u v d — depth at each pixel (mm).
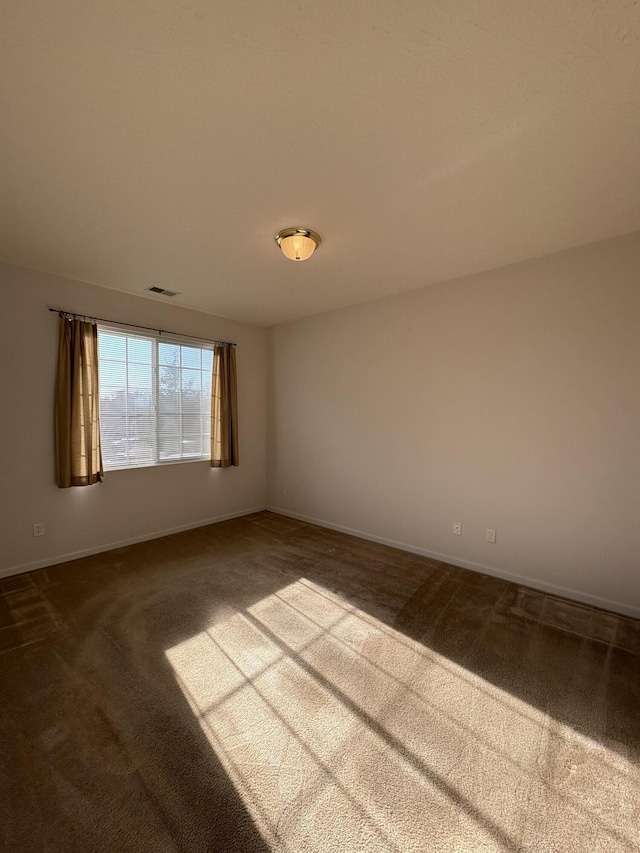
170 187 1949
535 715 1665
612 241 2512
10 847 1138
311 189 1969
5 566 3006
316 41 1184
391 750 1486
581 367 2658
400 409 3686
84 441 3311
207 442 4477
